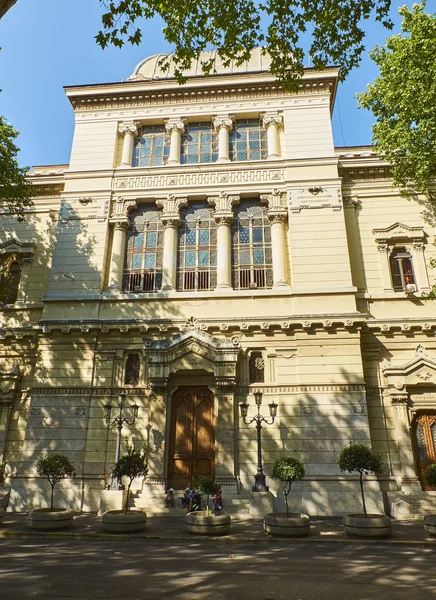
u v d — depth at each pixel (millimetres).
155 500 17469
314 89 24328
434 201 22406
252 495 16625
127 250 22750
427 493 17625
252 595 7617
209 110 24625
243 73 24562
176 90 24719
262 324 19906
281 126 24219
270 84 24359
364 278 21516
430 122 17719
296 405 18906
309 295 20344
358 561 10297
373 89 20672
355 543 12508
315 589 8016
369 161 23062
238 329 20156
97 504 18125
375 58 20750
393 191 22859
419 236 21734
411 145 18969
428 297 19031
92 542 12688
